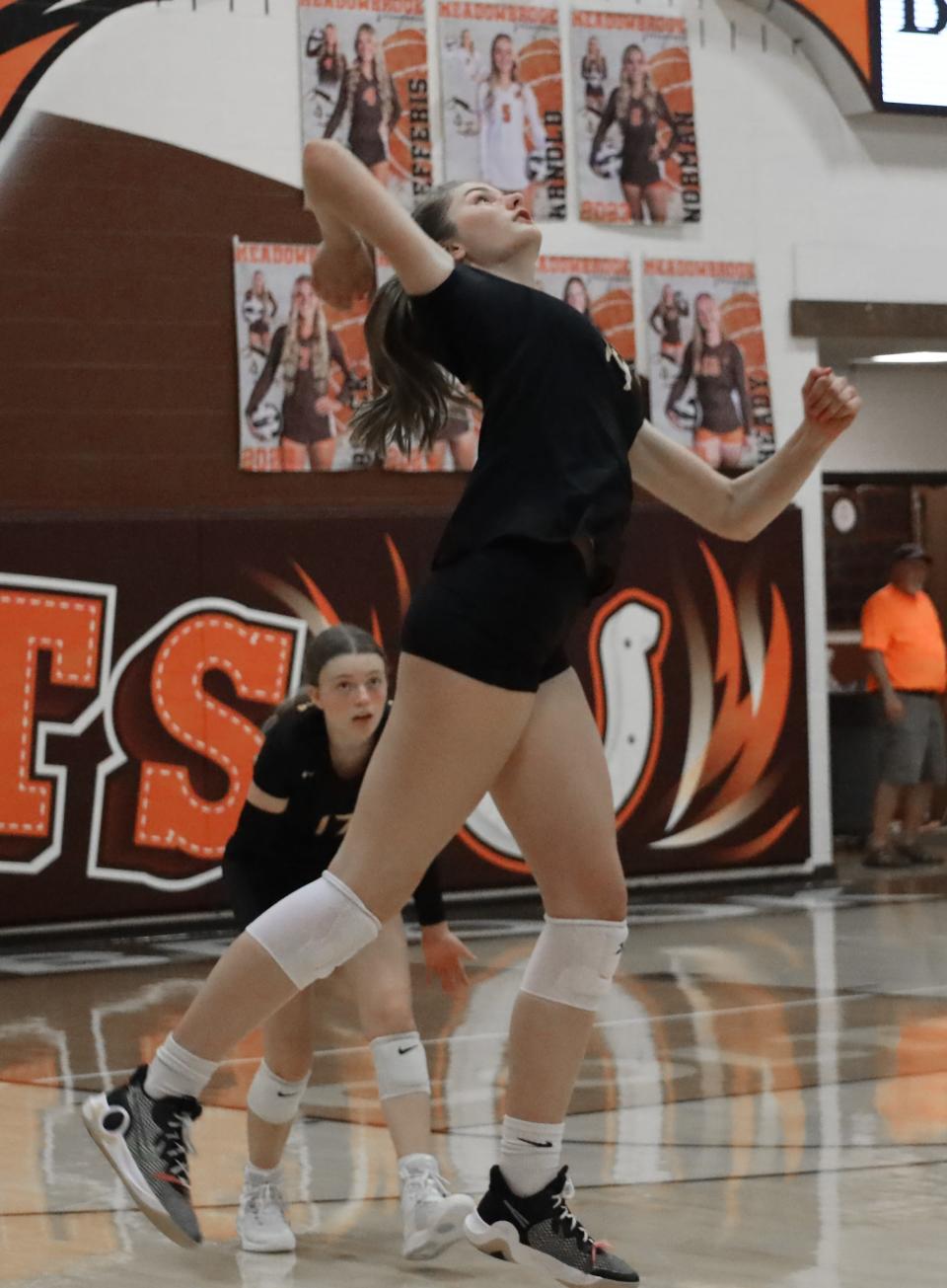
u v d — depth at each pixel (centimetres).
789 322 1627
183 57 1404
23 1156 693
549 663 421
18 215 1355
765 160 1617
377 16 1466
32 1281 525
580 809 416
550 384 413
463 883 1462
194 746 1373
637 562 1541
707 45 1596
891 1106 746
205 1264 541
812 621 1614
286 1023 553
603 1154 670
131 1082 419
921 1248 537
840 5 1620
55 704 1331
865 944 1263
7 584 1319
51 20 1362
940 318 1678
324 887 405
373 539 1439
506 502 407
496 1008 1027
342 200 407
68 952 1320
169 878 1364
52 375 1364
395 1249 556
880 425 1877
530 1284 516
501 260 440
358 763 562
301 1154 682
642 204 1566
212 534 1384
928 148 1681
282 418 1433
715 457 1589
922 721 1734
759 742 1586
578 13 1544
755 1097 771
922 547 2019
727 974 1141
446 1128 719
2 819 1316
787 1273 514
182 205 1404
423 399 462
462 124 1498
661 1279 510
